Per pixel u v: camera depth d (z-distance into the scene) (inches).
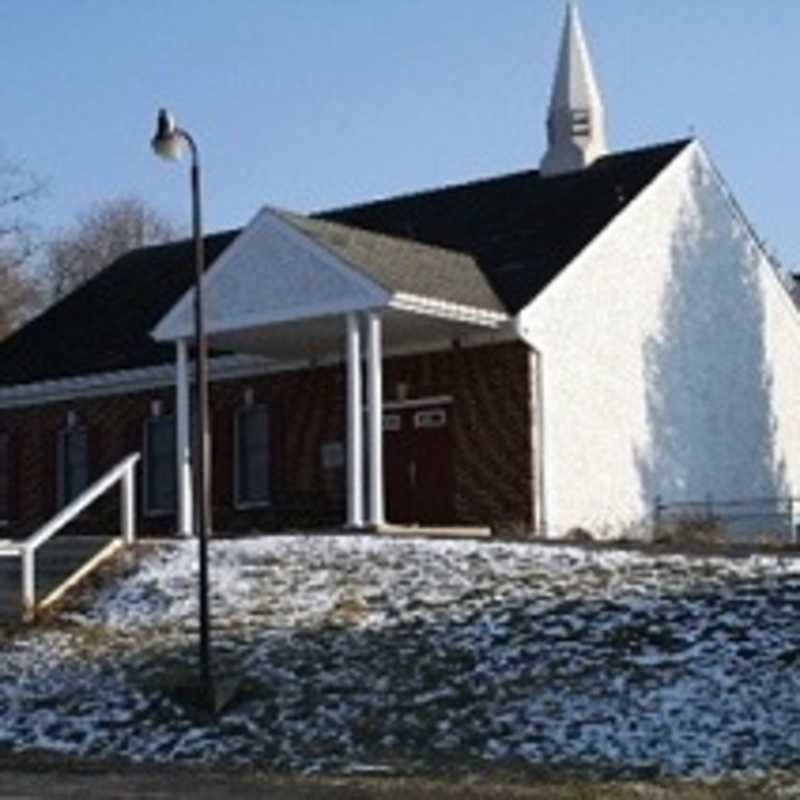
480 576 1064.2
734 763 740.0
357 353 1295.5
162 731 866.8
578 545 1181.1
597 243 1475.1
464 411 1424.7
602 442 1451.8
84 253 3722.9
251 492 1581.0
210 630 992.2
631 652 887.1
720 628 904.9
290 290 1327.5
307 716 858.1
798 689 815.7
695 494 1557.6
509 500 1390.3
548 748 781.9
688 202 1605.6
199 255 947.3
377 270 1289.4
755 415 1664.6
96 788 743.7
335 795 711.7
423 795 705.0
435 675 886.4
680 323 1568.7
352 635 961.5
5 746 869.2
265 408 1579.7
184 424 1402.6
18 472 1781.5
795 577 1000.2
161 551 1222.9
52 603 1128.2
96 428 1716.3
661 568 1054.4
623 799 681.6
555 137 1651.1
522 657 896.3
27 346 1875.0
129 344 1747.0
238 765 801.6
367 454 1451.8
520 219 1587.1
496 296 1411.2
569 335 1430.9
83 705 914.1
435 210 1702.8
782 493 1695.4
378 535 1244.5
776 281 1721.2
